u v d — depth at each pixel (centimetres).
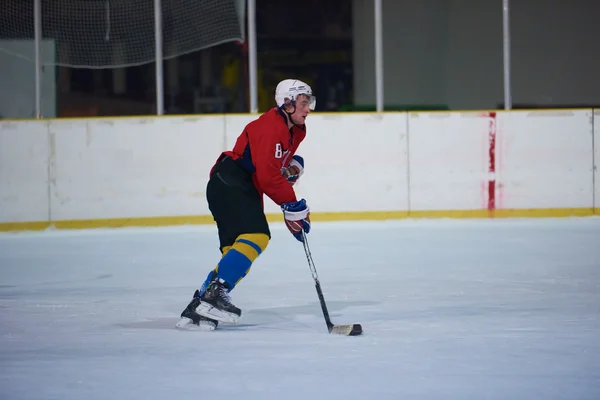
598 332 1112
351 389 841
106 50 2959
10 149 2698
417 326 1166
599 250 2005
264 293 1473
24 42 3003
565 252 1975
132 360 983
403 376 889
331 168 2745
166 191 2728
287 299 1409
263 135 1133
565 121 2769
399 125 2750
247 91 3675
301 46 3684
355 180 2750
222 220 1174
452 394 818
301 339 1087
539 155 2773
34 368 950
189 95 3666
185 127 2725
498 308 1301
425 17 3650
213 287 1143
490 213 2773
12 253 2145
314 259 1914
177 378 895
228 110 3678
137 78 3634
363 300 1391
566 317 1221
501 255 1936
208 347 1047
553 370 909
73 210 2716
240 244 1152
